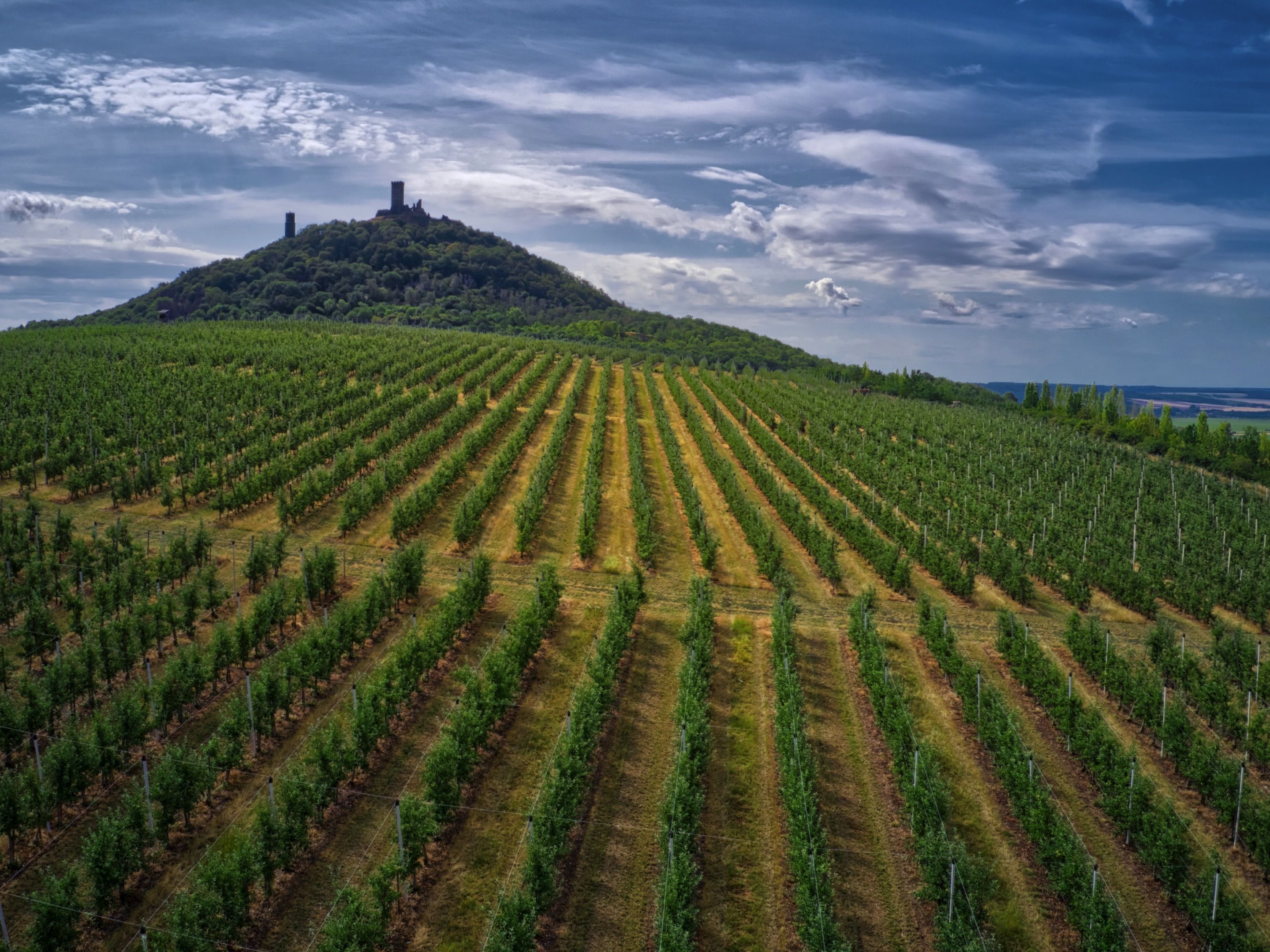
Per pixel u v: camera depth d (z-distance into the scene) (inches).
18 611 1576.0
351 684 1513.3
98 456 2581.2
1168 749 1406.3
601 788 1275.8
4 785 1004.6
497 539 2346.2
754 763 1374.3
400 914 1018.1
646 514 2400.3
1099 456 3759.8
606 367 5378.9
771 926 1047.6
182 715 1344.7
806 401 4879.4
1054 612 2140.7
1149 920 1089.4
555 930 1010.7
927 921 1066.1
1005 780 1291.8
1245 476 3949.3
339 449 2915.8
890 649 1834.4
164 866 1058.1
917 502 2861.7
